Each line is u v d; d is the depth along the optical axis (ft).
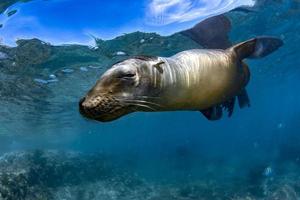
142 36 49.55
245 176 73.41
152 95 10.62
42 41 45.39
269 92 148.56
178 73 11.91
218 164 92.22
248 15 53.26
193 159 102.17
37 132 144.77
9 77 58.80
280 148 105.29
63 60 54.24
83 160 80.69
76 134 176.24
